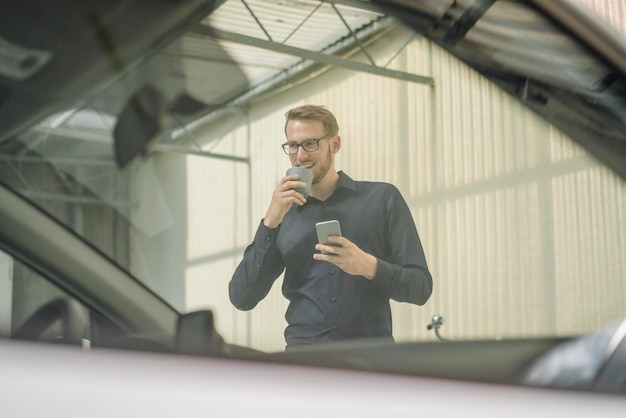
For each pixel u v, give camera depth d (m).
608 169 1.38
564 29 1.29
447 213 7.53
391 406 0.88
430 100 2.99
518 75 1.30
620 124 1.37
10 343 0.72
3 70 0.89
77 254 0.82
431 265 1.69
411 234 1.67
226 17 1.11
